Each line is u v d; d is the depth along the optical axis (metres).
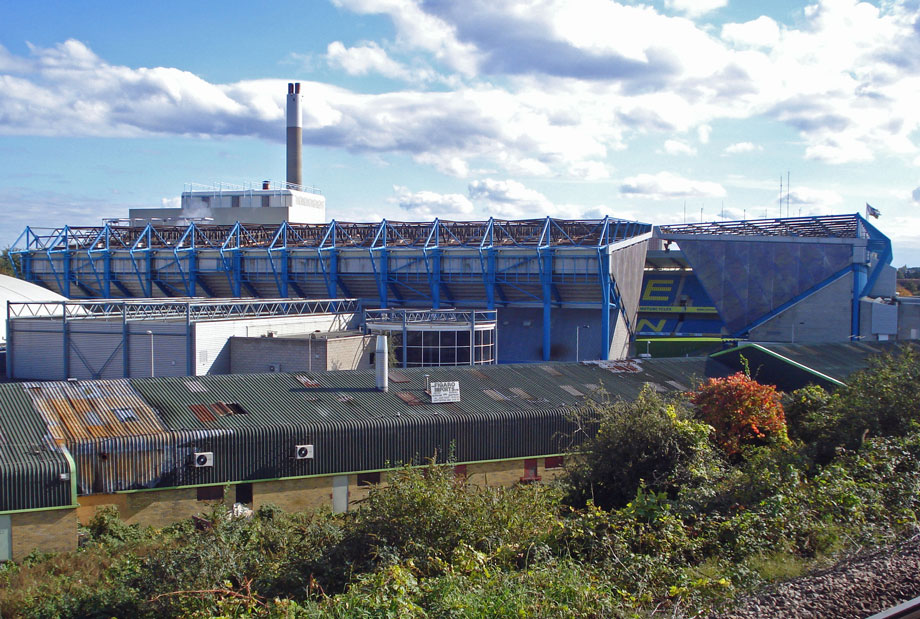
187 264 87.81
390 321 62.09
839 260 77.12
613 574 13.97
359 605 12.66
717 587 12.95
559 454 35.75
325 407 34.50
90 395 33.75
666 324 95.94
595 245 73.19
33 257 96.88
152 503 29.44
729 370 45.44
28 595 20.48
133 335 54.03
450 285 79.56
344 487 32.41
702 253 82.19
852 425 23.83
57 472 26.81
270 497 31.23
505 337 79.81
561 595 12.53
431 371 41.22
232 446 30.56
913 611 10.31
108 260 90.81
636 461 21.36
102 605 17.92
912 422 22.83
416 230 83.12
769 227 83.00
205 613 14.86
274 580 16.36
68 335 55.47
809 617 10.96
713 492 18.69
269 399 35.09
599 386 40.53
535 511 17.73
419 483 17.09
